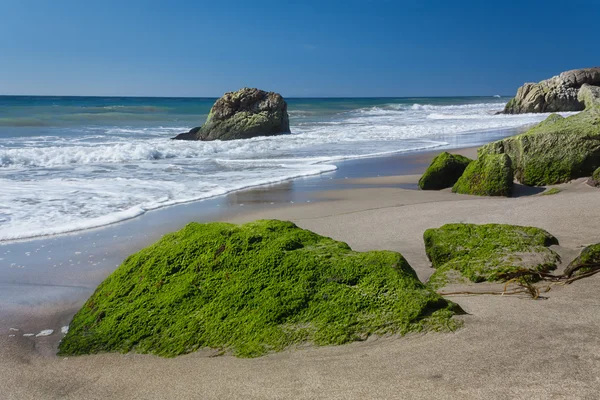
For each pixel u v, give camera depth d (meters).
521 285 4.07
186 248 3.96
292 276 3.58
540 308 3.53
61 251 6.30
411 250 5.82
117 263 5.85
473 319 3.35
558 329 3.10
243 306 3.49
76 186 10.58
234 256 3.81
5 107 38.81
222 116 24.86
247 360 3.12
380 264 3.61
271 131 24.97
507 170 9.28
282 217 8.00
